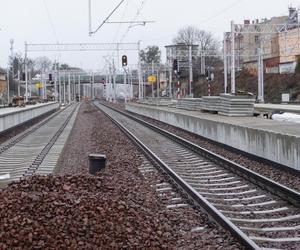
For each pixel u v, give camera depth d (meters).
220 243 8.62
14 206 8.56
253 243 8.00
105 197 10.16
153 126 37.88
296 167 15.71
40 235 7.57
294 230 9.58
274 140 17.50
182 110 44.34
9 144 26.84
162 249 7.99
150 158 19.84
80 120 53.06
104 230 8.13
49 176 11.69
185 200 12.28
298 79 75.44
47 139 30.05
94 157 15.95
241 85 89.75
